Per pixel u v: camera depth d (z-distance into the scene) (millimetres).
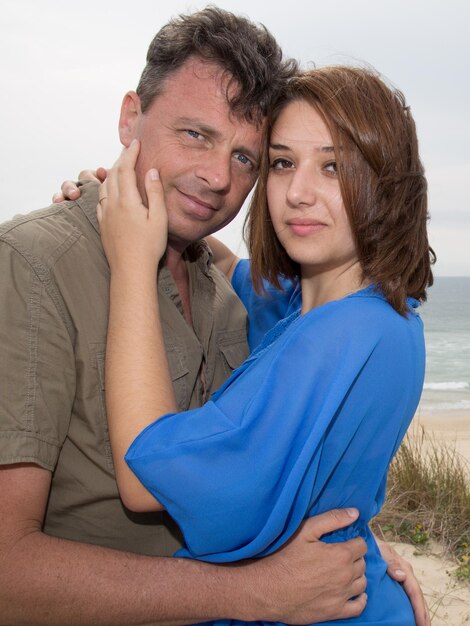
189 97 1820
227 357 2156
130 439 1515
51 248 1672
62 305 1635
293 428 1415
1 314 1545
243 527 1424
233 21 1838
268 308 2312
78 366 1645
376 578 1734
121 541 1749
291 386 1439
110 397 1572
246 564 1563
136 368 1578
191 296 2113
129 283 1670
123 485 1524
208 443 1409
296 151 1626
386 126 1586
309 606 1548
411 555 4914
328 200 1609
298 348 1466
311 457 1424
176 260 2051
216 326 2160
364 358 1463
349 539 1646
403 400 1573
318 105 1602
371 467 1602
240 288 2434
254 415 1420
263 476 1401
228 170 1870
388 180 1586
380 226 1603
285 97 1669
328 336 1474
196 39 1812
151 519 1768
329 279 1719
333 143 1574
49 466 1555
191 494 1406
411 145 1654
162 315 1912
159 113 1861
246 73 1797
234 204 1970
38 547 1488
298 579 1535
